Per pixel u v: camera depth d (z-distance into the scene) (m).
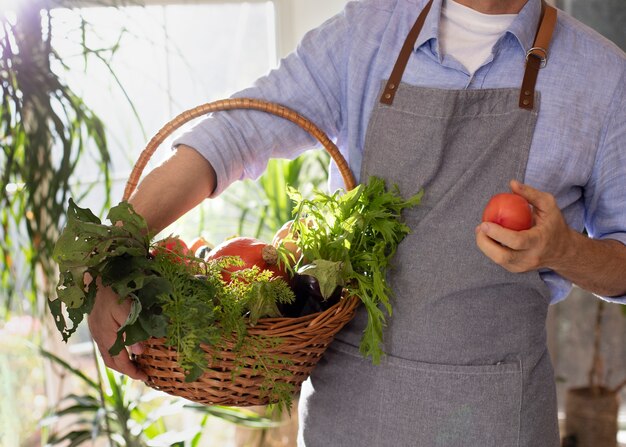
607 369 2.82
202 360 0.99
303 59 1.33
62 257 0.99
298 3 2.75
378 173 1.27
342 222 1.18
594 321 2.81
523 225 1.06
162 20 2.58
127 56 2.50
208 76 2.68
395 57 1.30
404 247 1.25
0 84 1.83
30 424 2.54
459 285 1.23
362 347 1.19
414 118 1.25
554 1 2.71
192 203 1.22
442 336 1.24
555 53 1.26
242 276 1.09
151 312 0.99
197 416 2.75
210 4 2.64
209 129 1.24
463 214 1.23
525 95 1.23
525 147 1.23
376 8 1.34
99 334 1.07
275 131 1.29
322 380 1.35
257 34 2.73
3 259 1.99
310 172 2.76
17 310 2.46
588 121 1.24
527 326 1.26
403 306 1.25
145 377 1.11
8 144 2.01
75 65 2.35
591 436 2.68
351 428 1.30
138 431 2.24
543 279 1.28
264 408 2.40
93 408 2.20
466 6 1.28
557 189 1.25
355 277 1.16
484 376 1.24
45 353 2.14
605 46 1.28
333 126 1.36
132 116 2.53
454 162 1.24
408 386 1.25
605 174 1.25
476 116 1.24
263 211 2.47
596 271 1.19
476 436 1.25
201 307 0.99
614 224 1.27
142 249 1.03
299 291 1.13
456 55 1.27
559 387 2.87
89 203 2.53
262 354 1.04
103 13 2.41
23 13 1.83
